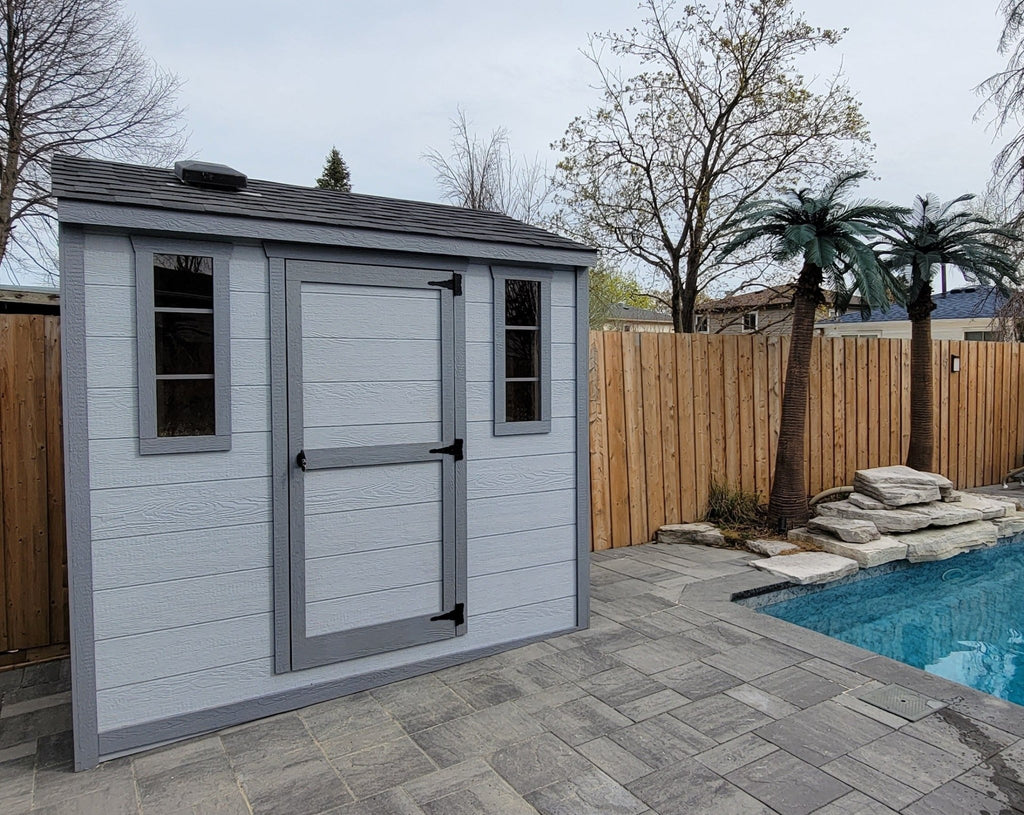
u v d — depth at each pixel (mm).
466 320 3297
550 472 3625
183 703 2641
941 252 6465
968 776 2289
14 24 9547
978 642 4371
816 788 2229
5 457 3344
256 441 2770
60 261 2365
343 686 2984
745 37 8680
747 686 3008
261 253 2750
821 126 8945
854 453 6844
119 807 2174
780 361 6344
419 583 3205
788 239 5203
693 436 5820
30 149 9930
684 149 9328
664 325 20578
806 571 4656
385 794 2227
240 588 2752
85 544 2434
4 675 3260
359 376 2998
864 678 3082
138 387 2516
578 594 3734
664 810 2123
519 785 2268
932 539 5281
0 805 2189
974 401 8000
